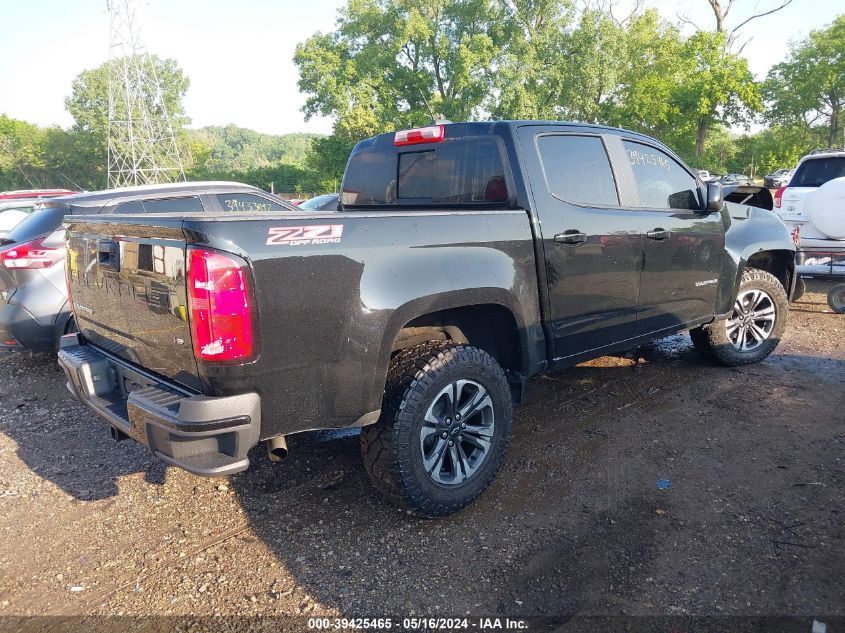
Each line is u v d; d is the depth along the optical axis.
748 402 4.54
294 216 2.54
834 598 2.46
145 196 6.30
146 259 2.61
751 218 5.20
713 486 3.37
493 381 3.20
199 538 3.07
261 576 2.75
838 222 7.20
